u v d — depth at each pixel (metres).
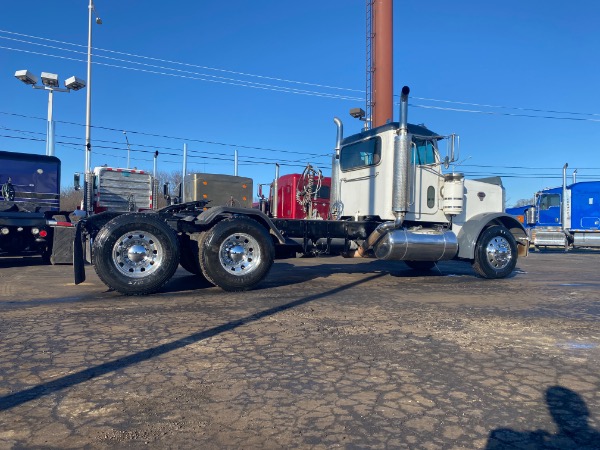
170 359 4.28
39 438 2.86
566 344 5.00
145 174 20.12
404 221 9.60
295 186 14.66
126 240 7.28
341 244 9.37
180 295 7.46
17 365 4.07
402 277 10.34
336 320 5.87
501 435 3.00
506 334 5.36
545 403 3.49
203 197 15.12
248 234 7.86
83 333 5.08
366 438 2.93
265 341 4.89
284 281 9.27
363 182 10.01
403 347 4.79
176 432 2.96
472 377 3.98
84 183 18.84
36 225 10.77
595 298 7.94
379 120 22.56
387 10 22.53
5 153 12.73
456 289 8.69
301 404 3.39
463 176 9.70
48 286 8.30
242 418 3.17
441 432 3.03
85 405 3.31
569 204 21.45
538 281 10.16
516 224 10.66
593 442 2.93
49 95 22.77
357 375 3.98
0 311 6.14
